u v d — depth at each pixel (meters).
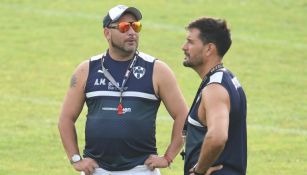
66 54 72.56
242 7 86.25
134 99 29.12
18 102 59.22
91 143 29.50
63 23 81.44
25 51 73.19
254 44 75.50
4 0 88.56
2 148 48.00
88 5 87.12
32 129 52.47
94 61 29.64
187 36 26.44
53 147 48.44
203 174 25.56
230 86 25.64
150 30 79.12
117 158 29.33
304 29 80.56
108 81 29.22
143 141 29.33
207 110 25.36
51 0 88.81
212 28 26.19
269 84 64.81
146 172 29.50
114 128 29.06
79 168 29.56
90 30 79.44
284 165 45.22
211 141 24.84
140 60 29.45
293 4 87.25
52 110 57.38
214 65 26.31
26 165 44.78
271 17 83.50
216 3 87.62
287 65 70.19
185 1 88.12
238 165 25.91
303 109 58.19
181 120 29.53
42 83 64.56
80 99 29.77
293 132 52.44
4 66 68.94
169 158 29.58
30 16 83.56
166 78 29.41
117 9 29.20
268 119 55.44
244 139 26.11
